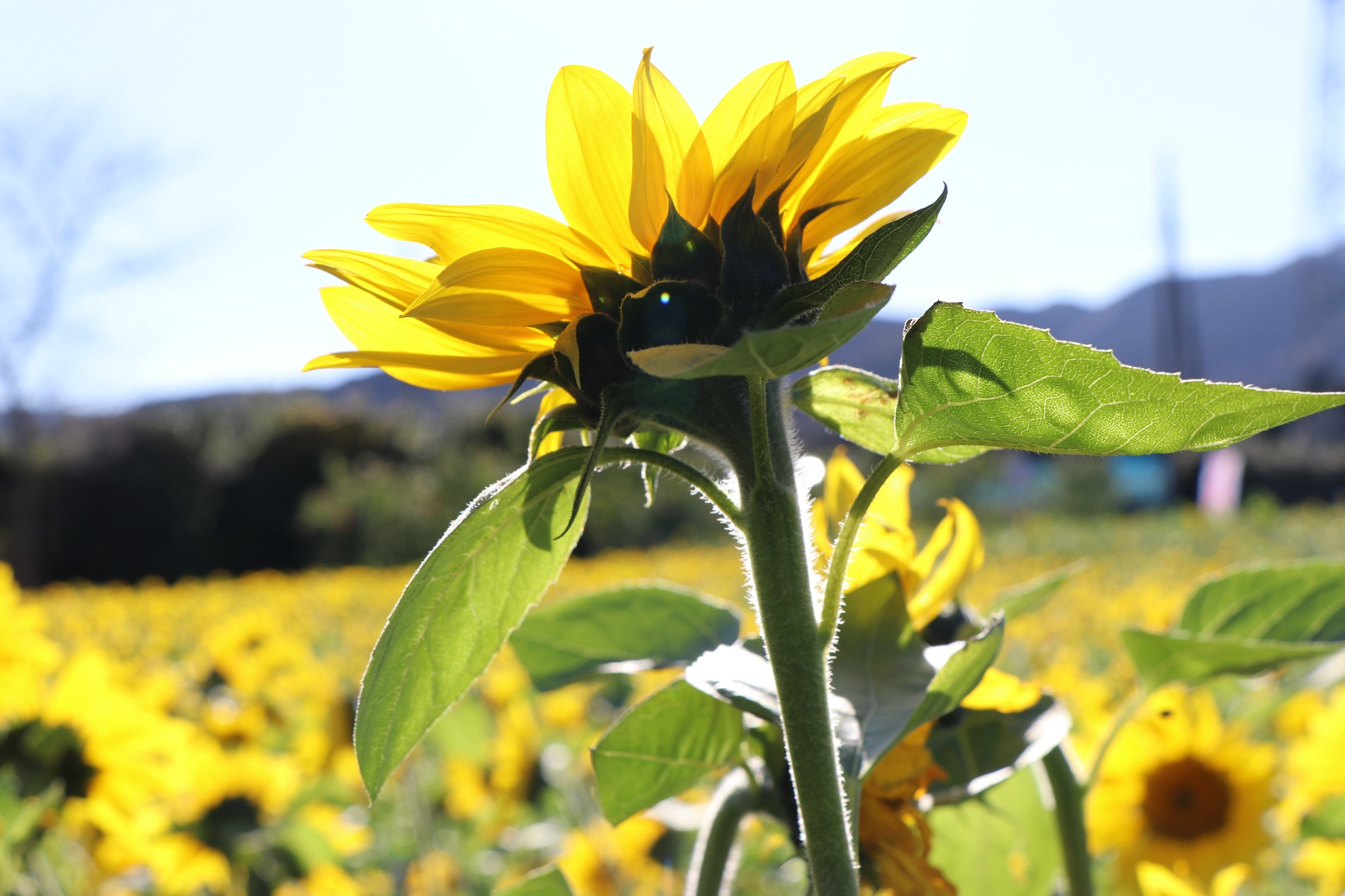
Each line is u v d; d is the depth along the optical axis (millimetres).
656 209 467
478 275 471
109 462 13219
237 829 1355
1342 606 652
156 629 4551
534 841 1777
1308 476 13070
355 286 504
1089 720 1074
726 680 490
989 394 451
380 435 13648
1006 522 9234
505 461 12078
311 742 1926
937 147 506
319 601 5793
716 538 9672
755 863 1401
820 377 532
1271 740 1395
